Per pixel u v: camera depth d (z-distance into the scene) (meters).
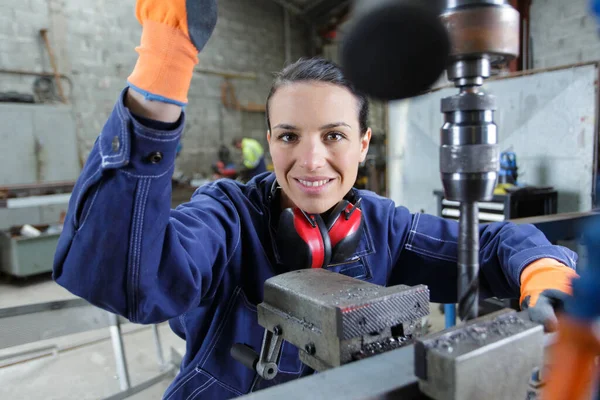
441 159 0.40
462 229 0.41
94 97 4.61
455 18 0.35
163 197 0.49
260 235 0.73
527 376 0.34
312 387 0.32
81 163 4.51
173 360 1.96
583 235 0.24
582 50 3.08
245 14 5.76
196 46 0.44
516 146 2.46
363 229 0.77
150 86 0.44
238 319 0.70
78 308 1.29
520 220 1.15
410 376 0.33
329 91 0.60
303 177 0.62
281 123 0.62
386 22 0.26
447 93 2.21
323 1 5.85
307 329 0.45
